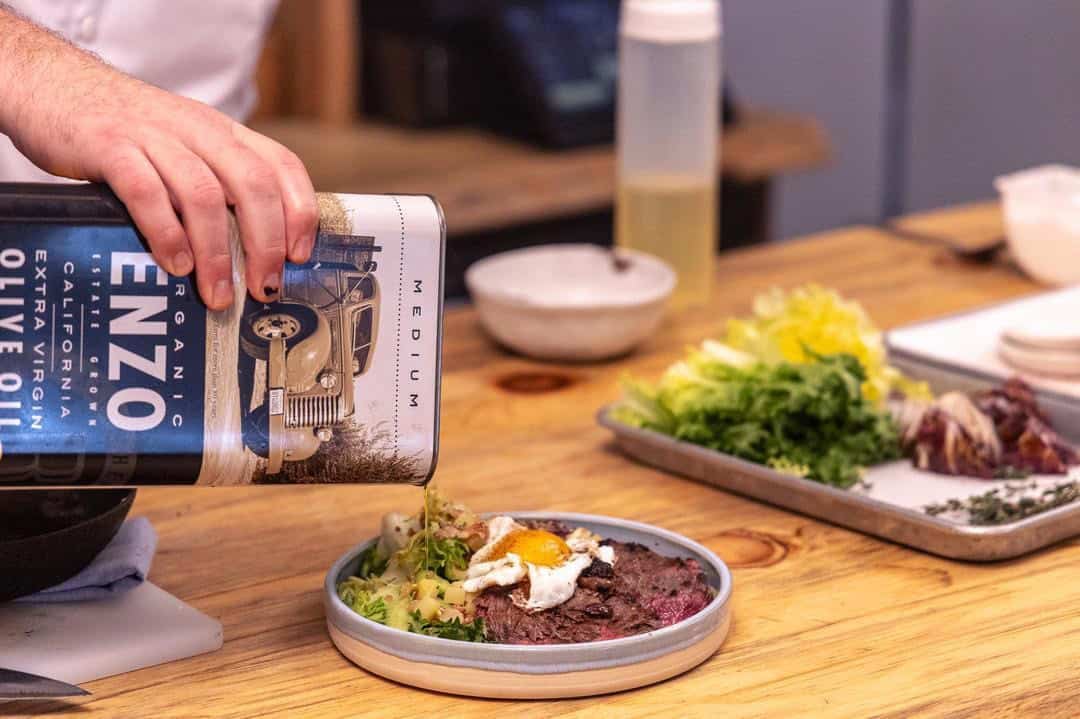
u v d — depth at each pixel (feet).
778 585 3.61
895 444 4.36
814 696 3.05
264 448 3.02
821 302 4.74
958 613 3.46
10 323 2.93
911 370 5.03
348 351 3.05
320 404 3.04
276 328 3.01
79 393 2.95
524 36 9.11
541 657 2.99
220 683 3.12
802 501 4.04
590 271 5.90
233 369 3.00
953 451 4.25
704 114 5.90
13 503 3.48
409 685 3.10
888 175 9.68
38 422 2.94
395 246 3.05
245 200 2.96
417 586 3.20
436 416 3.10
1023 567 3.74
